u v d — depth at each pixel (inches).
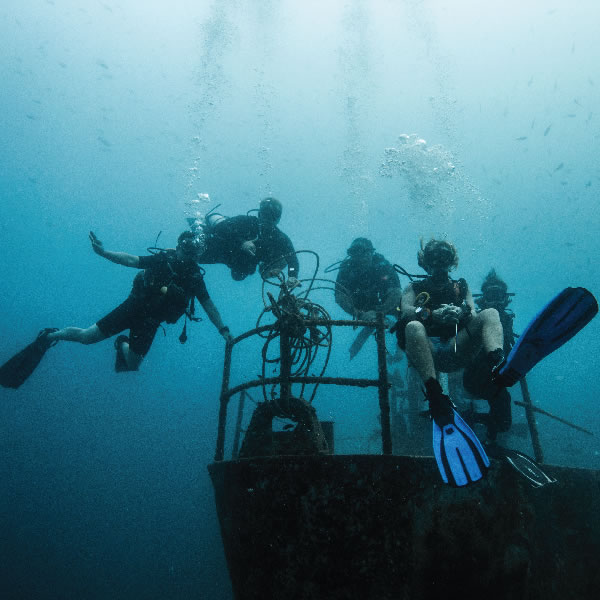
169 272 177.8
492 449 97.1
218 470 113.1
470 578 90.4
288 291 130.0
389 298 200.8
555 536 102.7
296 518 94.0
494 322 101.0
